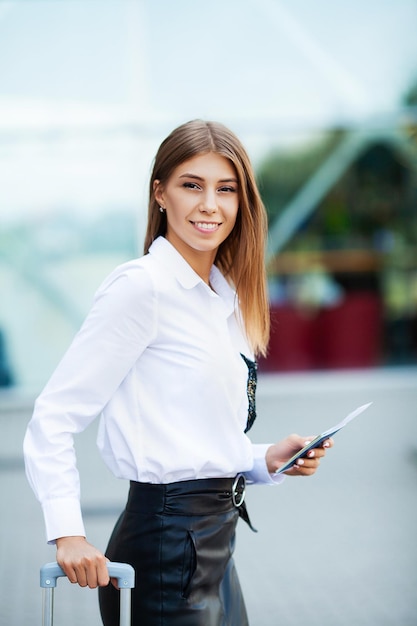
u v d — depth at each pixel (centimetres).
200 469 245
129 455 245
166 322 245
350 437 907
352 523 632
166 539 244
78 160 1168
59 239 1180
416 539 593
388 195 1266
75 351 239
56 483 231
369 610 475
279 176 1248
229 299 272
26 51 1143
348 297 1291
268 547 585
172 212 257
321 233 1270
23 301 1186
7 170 1162
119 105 1160
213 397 247
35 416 237
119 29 1151
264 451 286
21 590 511
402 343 1302
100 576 222
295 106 1200
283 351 1285
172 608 243
